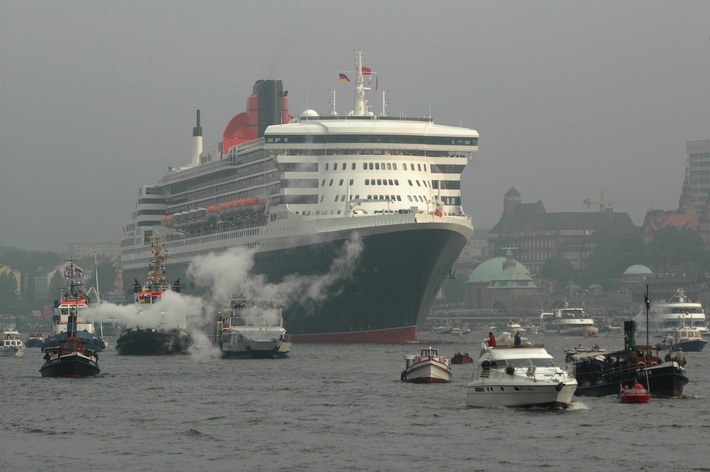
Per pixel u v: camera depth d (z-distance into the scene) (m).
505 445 163.12
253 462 151.75
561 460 152.12
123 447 163.25
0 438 171.38
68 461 152.75
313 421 188.75
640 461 151.38
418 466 148.75
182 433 175.88
